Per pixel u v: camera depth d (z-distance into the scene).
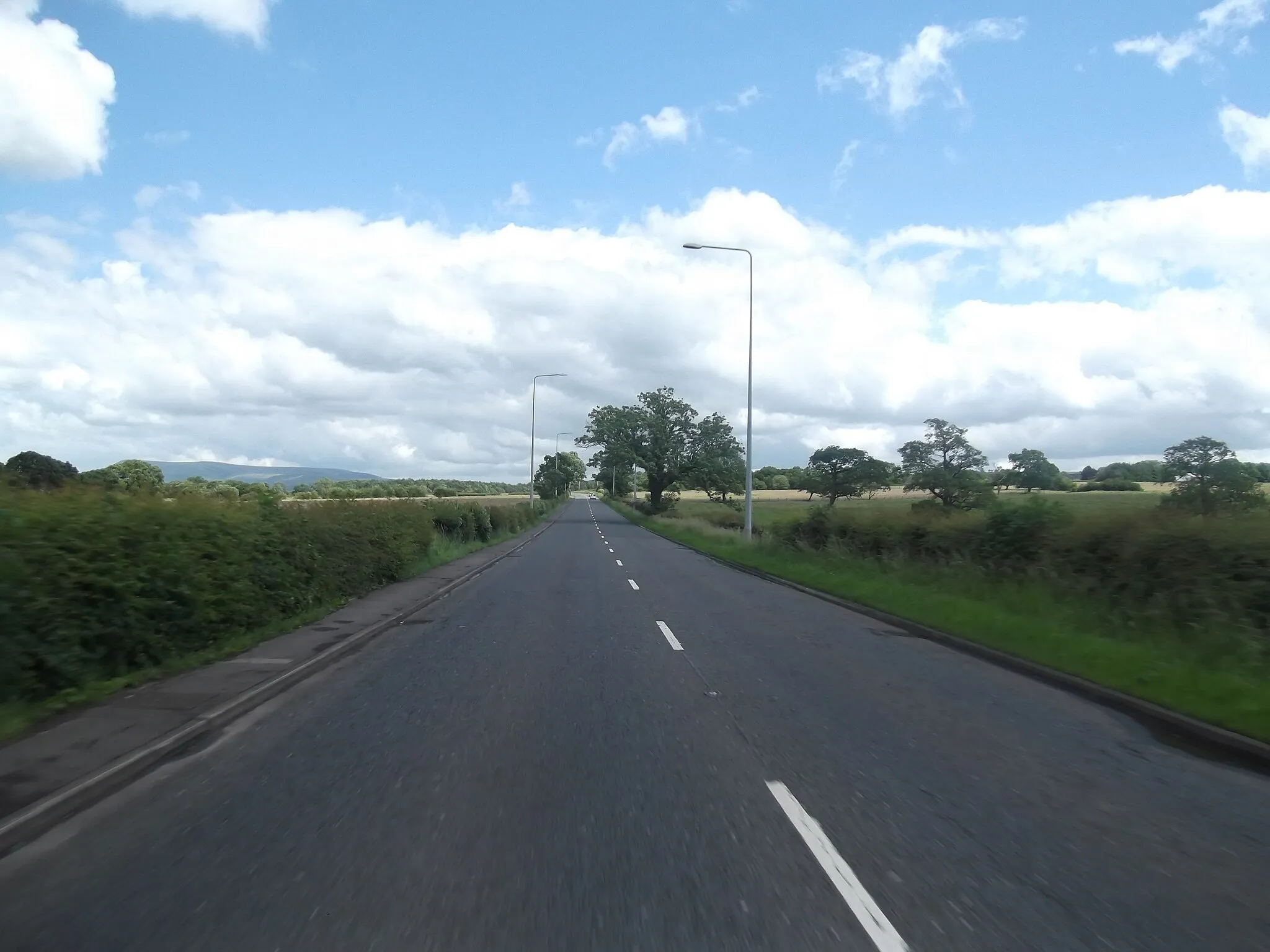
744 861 4.96
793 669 11.01
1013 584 16.83
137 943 4.01
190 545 10.81
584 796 6.05
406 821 5.57
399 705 8.95
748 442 34.94
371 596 18.44
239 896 4.48
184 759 7.02
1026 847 5.26
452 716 8.45
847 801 6.03
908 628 14.77
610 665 11.20
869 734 7.88
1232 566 12.14
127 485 11.30
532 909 4.35
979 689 9.99
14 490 8.75
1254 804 6.15
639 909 4.36
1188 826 5.68
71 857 5.00
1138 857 5.13
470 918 4.25
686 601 18.62
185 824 5.53
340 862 4.92
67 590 8.43
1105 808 6.01
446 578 22.77
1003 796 6.20
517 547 38.97
